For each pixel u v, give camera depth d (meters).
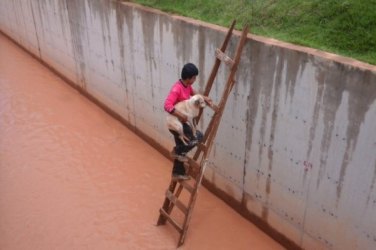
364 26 5.50
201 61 6.92
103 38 9.60
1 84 12.30
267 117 5.98
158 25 7.62
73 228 6.87
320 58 5.00
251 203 6.76
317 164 5.45
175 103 5.86
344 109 4.91
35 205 7.40
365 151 4.82
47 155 8.84
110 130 9.77
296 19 6.20
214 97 6.90
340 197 5.28
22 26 14.74
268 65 5.70
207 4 7.47
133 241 6.59
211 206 7.29
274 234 6.50
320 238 5.74
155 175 8.12
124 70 9.19
